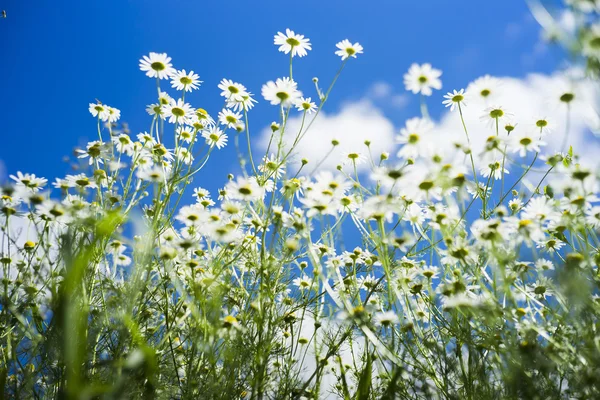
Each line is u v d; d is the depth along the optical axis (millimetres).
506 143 595
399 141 593
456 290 558
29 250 562
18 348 556
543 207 564
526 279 563
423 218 616
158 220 600
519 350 504
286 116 688
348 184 656
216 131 758
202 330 558
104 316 521
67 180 619
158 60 761
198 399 542
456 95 695
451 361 547
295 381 600
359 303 594
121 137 707
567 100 536
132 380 500
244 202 644
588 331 487
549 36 364
